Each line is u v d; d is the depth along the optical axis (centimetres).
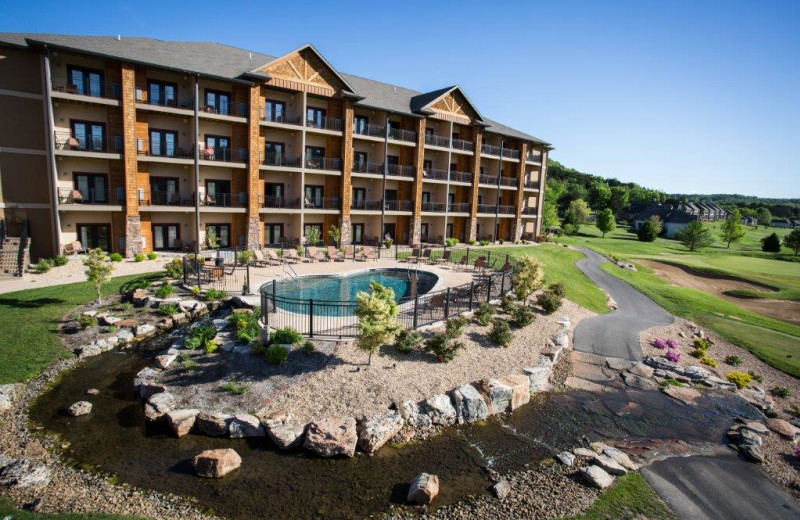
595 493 1012
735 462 1186
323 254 3200
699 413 1455
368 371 1410
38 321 1738
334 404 1257
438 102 4344
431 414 1270
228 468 1010
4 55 2545
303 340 1552
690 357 1995
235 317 1698
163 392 1277
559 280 3108
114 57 2655
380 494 980
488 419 1329
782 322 2945
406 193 4353
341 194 3778
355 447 1123
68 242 2836
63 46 2491
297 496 955
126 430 1147
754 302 3850
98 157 2725
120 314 1856
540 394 1516
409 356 1537
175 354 1481
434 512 933
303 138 3503
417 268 2934
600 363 1803
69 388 1332
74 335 1664
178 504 908
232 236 3419
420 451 1148
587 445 1228
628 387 1614
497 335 1730
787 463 1195
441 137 4481
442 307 1892
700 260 5800
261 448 1109
